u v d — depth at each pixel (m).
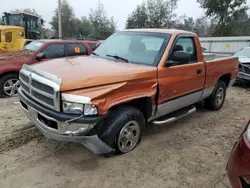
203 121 5.39
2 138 4.14
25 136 4.23
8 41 11.00
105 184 3.11
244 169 2.34
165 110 4.20
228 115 5.89
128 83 3.36
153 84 3.74
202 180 3.28
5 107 5.82
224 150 4.11
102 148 3.33
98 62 3.86
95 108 2.95
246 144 2.43
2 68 6.53
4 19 15.16
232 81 6.32
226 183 3.23
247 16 35.78
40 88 3.11
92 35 38.16
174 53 4.01
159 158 3.74
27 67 3.61
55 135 3.05
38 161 3.52
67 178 3.19
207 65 5.02
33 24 15.66
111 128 3.35
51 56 7.28
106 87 3.13
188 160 3.73
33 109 3.28
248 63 9.14
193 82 4.67
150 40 4.31
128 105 3.62
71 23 39.72
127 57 4.21
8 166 3.38
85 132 2.96
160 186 3.12
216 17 36.62
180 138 4.48
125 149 3.71
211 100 5.86
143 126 3.83
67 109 2.90
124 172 3.36
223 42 18.36
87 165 3.47
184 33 4.52
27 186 3.01
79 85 2.95
